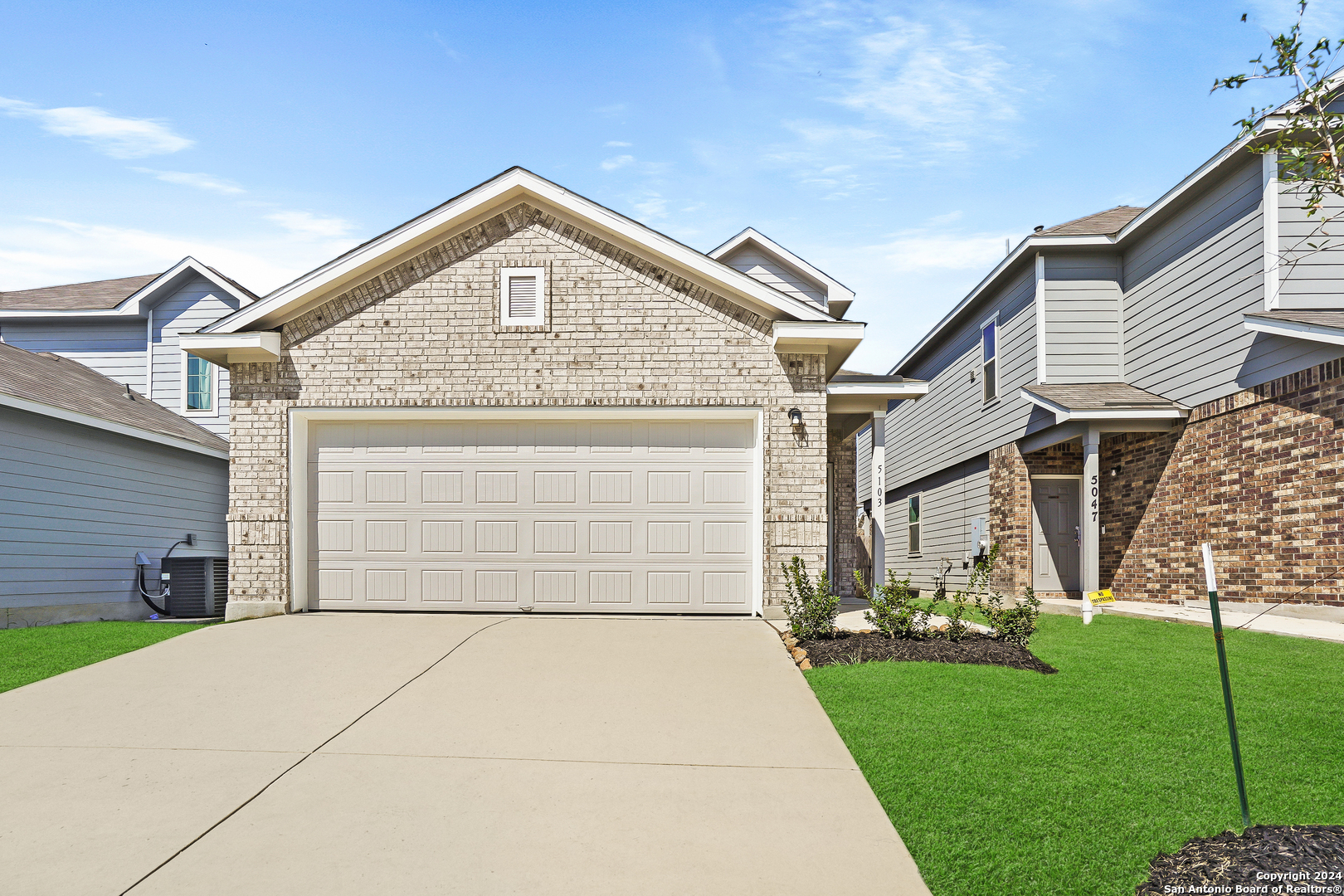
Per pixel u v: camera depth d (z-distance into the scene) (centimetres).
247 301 1773
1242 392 1160
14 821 484
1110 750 566
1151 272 1398
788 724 640
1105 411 1267
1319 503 1023
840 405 1222
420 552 1075
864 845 454
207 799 514
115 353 1788
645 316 1063
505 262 1070
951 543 2025
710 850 450
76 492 1328
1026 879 410
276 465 1062
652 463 1076
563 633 934
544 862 438
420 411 1062
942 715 641
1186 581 1274
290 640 896
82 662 843
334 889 410
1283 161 522
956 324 1962
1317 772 522
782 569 992
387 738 614
